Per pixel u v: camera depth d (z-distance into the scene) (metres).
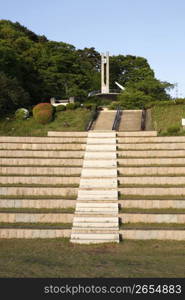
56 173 18.56
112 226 13.82
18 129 28.27
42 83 51.53
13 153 20.70
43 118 29.81
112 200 15.48
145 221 14.43
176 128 26.12
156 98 42.88
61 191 16.55
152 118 31.16
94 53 80.69
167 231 13.27
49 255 11.36
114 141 22.55
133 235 13.40
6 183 17.61
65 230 13.55
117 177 17.56
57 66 56.66
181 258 11.09
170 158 19.31
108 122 30.70
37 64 53.81
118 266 10.09
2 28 60.06
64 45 63.66
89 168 18.42
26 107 36.84
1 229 13.46
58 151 20.64
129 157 20.27
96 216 14.43
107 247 12.45
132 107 38.25
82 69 61.59
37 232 13.49
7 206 15.52
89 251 11.95
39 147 22.06
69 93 53.66
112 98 53.91
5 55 43.03
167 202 15.34
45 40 75.88
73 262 10.54
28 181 17.67
